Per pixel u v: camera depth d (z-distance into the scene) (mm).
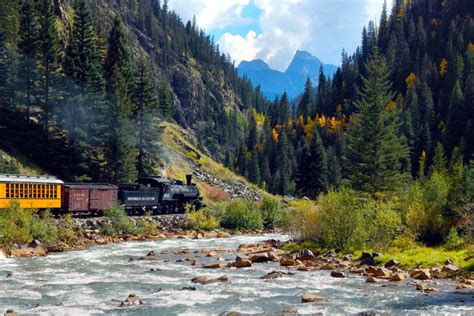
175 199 66125
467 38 163375
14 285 24516
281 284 25984
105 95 68250
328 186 102375
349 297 22844
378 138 64875
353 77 187000
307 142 147125
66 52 71250
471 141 100750
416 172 108125
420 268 29797
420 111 131500
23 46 66875
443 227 40469
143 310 20062
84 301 21422
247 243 47594
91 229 46250
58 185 46531
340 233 37844
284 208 72000
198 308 20578
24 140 63875
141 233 50750
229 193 96875
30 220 38625
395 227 38656
